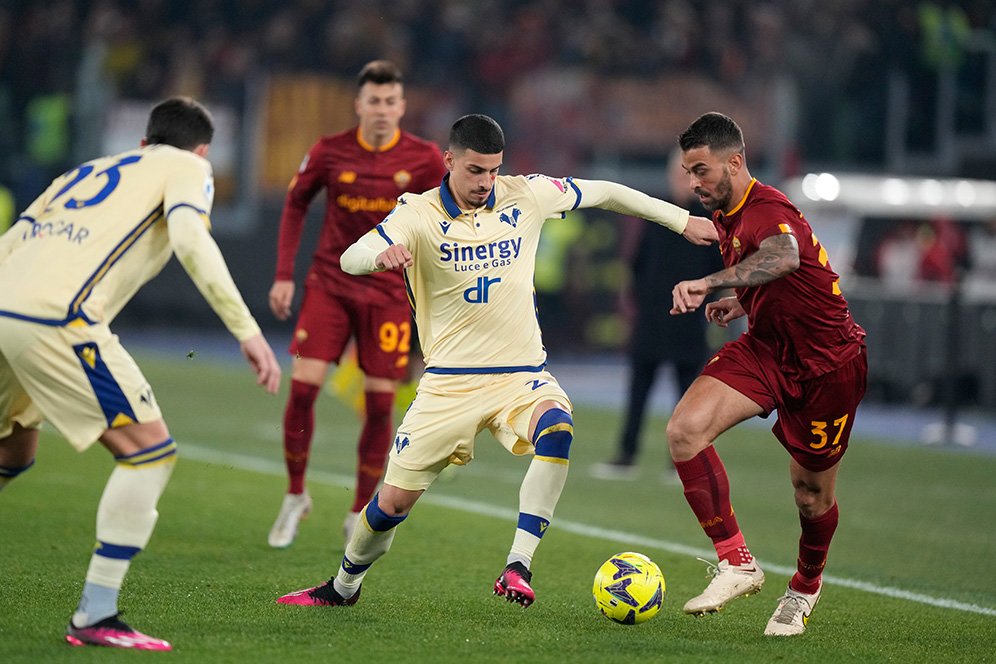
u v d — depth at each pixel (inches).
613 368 3097.9
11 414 690.8
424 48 3464.6
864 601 896.3
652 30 3599.9
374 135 1061.8
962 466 1718.8
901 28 3604.8
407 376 1298.0
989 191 2755.9
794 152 3452.3
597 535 1144.2
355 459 1611.7
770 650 722.8
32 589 808.3
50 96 3410.4
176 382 2427.4
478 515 1221.7
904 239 2682.1
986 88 3644.2
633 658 689.0
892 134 3604.8
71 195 674.8
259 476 1422.2
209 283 649.6
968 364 2421.3
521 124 3410.4
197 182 673.6
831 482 773.9
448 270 766.5
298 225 1099.9
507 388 771.4
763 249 721.0
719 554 753.0
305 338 1043.3
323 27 3420.3
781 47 3523.6
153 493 661.9
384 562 975.0
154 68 3368.6
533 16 3518.7
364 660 665.0
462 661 671.1
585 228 3240.7
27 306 642.2
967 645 764.0
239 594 825.5
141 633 692.1
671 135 3430.1
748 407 754.8
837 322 746.2
